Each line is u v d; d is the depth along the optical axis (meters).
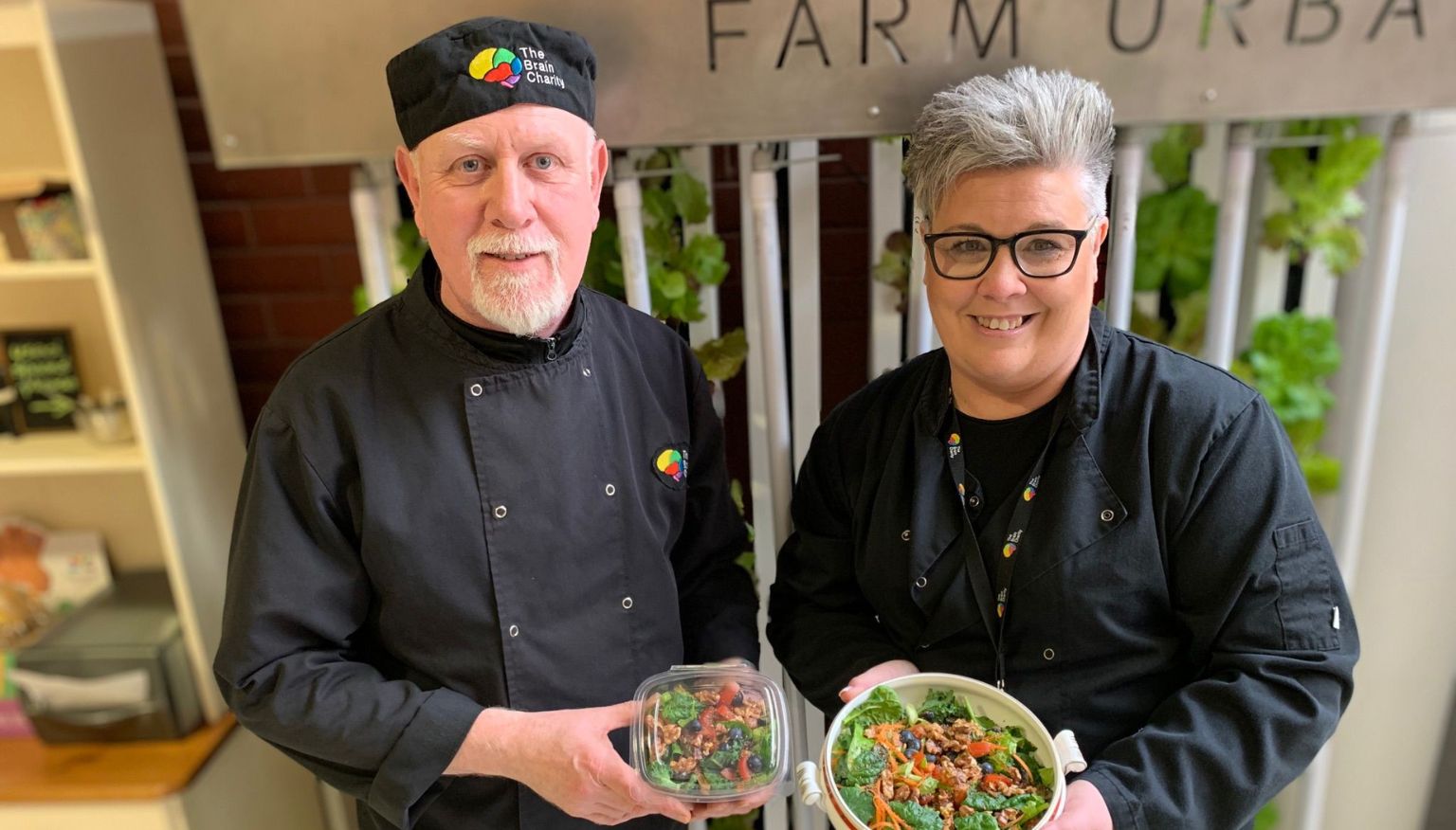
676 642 1.24
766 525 1.74
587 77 1.07
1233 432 1.03
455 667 1.10
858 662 1.20
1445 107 1.37
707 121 1.38
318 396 1.07
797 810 1.65
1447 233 1.60
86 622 1.75
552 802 1.05
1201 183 1.61
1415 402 1.70
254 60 1.35
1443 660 1.83
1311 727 1.00
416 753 1.03
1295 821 1.83
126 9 1.58
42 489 1.92
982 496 1.12
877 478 1.21
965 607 1.12
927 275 1.06
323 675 1.06
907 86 1.36
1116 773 0.99
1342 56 1.34
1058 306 1.00
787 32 1.33
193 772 1.67
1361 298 1.66
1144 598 1.07
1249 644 1.03
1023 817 0.91
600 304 1.23
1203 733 1.00
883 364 1.66
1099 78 1.35
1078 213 0.98
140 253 1.60
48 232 1.54
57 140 1.75
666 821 1.31
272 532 1.06
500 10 1.33
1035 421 1.10
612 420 1.16
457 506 1.08
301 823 2.00
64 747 1.72
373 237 1.50
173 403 1.67
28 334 1.78
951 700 1.04
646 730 1.04
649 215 1.55
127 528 1.95
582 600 1.14
